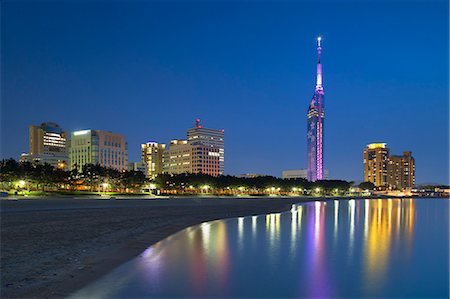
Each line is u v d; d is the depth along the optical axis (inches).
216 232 1831.9
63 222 1807.3
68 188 6825.8
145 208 3073.3
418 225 2406.5
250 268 1041.5
